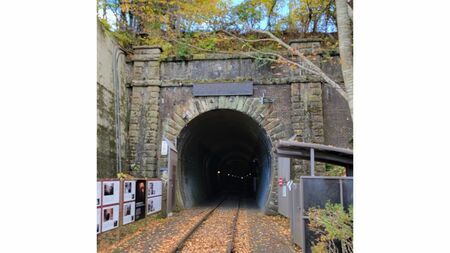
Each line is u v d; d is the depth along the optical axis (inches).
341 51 297.0
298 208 403.5
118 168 682.2
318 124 706.2
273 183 727.1
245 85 744.3
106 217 429.1
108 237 442.6
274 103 739.4
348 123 713.0
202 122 852.6
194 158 1073.5
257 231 534.0
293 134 715.4
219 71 756.6
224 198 1446.9
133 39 784.9
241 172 2209.6
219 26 670.5
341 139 709.3
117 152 684.1
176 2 667.4
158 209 666.2
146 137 738.8
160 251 398.9
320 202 319.9
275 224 606.5
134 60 762.8
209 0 585.0
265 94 744.3
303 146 373.1
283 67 739.4
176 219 661.9
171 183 710.5
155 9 743.1
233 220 655.8
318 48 722.8
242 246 426.6
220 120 910.4
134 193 535.8
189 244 440.8
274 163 725.9
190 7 618.5
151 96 751.1
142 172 727.1
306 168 690.2
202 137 1038.4
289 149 393.4
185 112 751.7
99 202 408.8
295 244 417.7
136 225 539.8
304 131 708.7
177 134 748.0
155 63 760.3
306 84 724.7
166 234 502.3
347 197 321.4
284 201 618.5
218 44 757.9
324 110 720.3
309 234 314.7
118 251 397.7
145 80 755.4
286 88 740.0
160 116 754.2
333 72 721.0
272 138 728.3
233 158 1921.8
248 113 741.3
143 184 579.2
